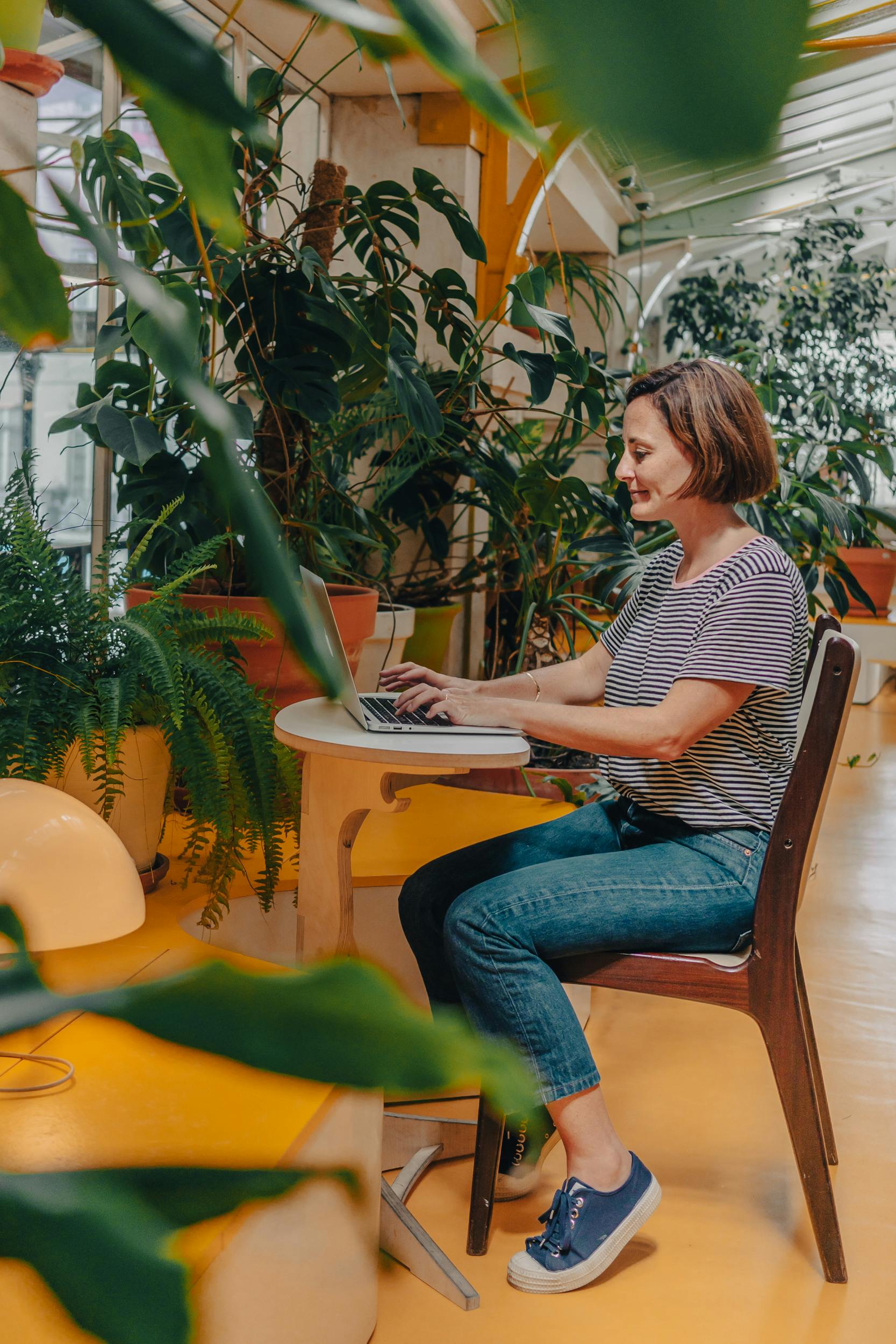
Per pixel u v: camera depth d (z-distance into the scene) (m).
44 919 1.09
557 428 3.58
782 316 7.98
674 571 2.02
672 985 1.72
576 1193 1.67
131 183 2.26
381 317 2.80
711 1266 1.75
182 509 2.52
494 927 1.67
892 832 4.21
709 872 1.76
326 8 0.11
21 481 2.09
